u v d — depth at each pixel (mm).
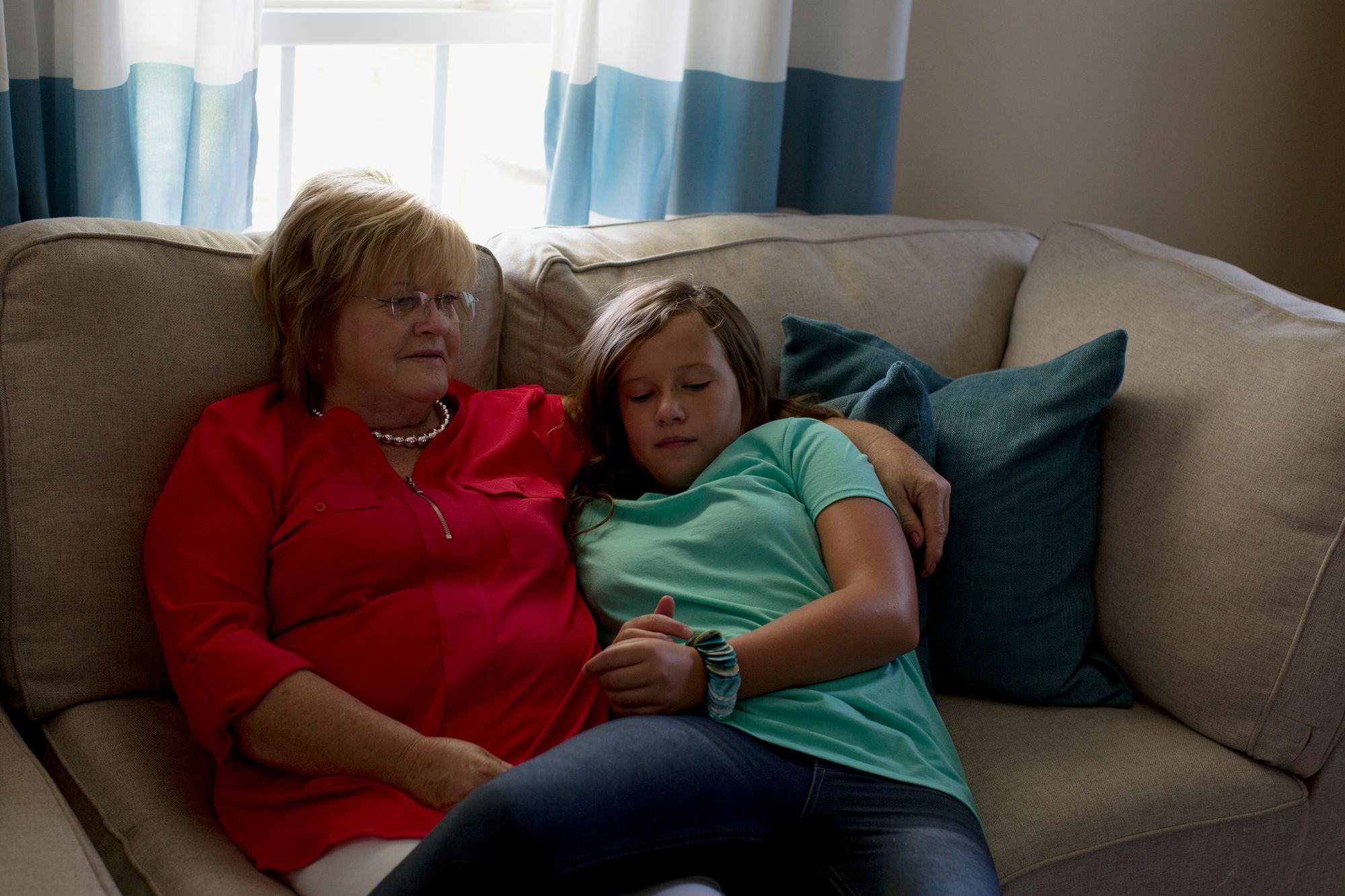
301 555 1207
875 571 1237
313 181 1355
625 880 1018
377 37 1974
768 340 1679
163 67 1651
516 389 1528
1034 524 1452
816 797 1121
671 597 1247
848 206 2129
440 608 1220
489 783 969
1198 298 1580
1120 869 1295
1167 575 1427
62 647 1247
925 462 1411
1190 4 2443
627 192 1985
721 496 1345
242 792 1133
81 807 1163
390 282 1294
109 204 1604
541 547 1330
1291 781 1398
